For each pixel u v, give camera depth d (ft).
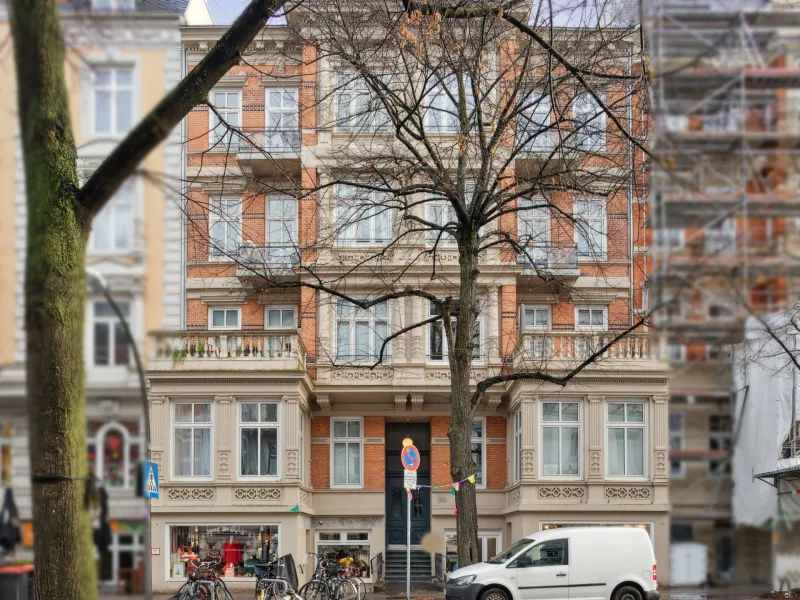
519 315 94.12
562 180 53.83
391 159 58.59
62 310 28.58
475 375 87.40
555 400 81.92
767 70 35.32
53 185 28.99
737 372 59.41
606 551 58.29
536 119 80.07
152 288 38.86
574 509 79.87
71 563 27.53
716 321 34.27
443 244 87.81
